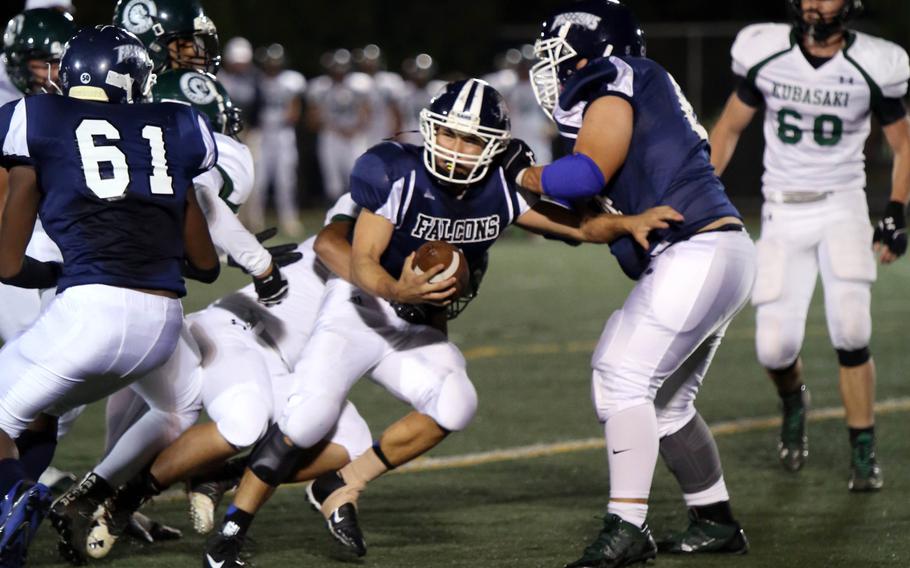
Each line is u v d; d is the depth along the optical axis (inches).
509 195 402.6
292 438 398.3
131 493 413.4
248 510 398.6
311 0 1990.7
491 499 498.6
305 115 1884.8
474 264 419.8
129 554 424.5
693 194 398.6
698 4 2165.4
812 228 540.4
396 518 470.3
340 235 421.4
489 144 384.8
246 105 1507.1
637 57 408.2
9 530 352.5
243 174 435.5
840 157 539.5
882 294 1076.5
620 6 414.0
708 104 1881.2
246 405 404.5
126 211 370.9
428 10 2052.2
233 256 410.6
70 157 367.9
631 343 400.2
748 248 404.8
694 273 394.6
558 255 1376.7
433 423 413.1
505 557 419.8
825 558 419.5
